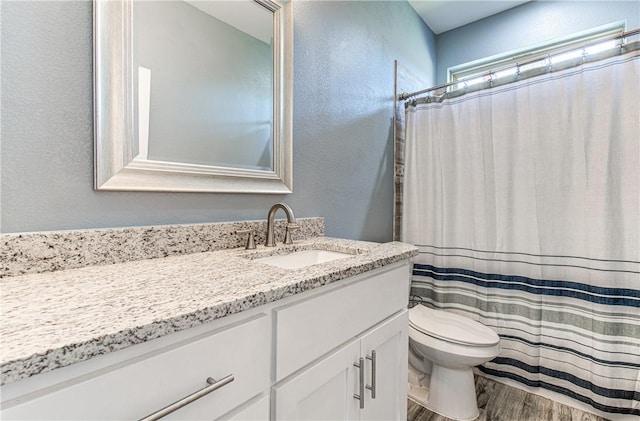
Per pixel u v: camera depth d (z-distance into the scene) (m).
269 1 1.27
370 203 1.91
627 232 1.42
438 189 1.98
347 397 0.88
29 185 0.74
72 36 0.80
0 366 0.34
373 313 0.99
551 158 1.60
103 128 0.84
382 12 2.01
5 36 0.70
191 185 1.02
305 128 1.46
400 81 2.20
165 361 0.49
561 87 1.57
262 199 1.27
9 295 0.58
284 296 0.66
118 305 0.53
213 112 1.11
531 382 1.66
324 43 1.55
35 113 0.74
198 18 1.07
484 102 1.80
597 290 1.46
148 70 0.93
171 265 0.84
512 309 1.72
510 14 2.42
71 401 0.41
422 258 2.05
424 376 1.79
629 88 1.40
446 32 2.73
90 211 0.83
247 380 0.61
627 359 1.42
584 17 2.12
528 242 1.66
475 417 1.50
